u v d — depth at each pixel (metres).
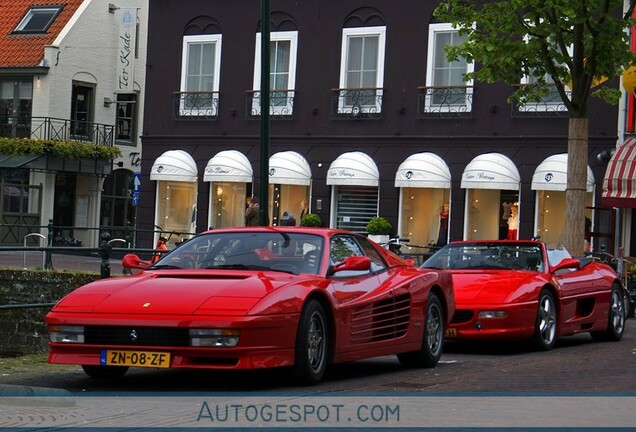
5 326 22.66
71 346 9.77
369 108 35.22
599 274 17.02
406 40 34.78
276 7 36.78
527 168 32.94
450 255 16.19
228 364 9.49
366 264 10.80
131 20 46.09
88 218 49.66
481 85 33.62
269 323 9.57
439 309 12.77
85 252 16.09
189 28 38.50
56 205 48.62
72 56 48.75
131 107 52.00
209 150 38.00
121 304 9.77
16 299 22.64
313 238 11.19
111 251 15.91
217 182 37.88
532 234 32.84
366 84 35.44
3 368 11.87
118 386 10.34
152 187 39.12
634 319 24.42
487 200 33.53
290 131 36.53
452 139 33.97
